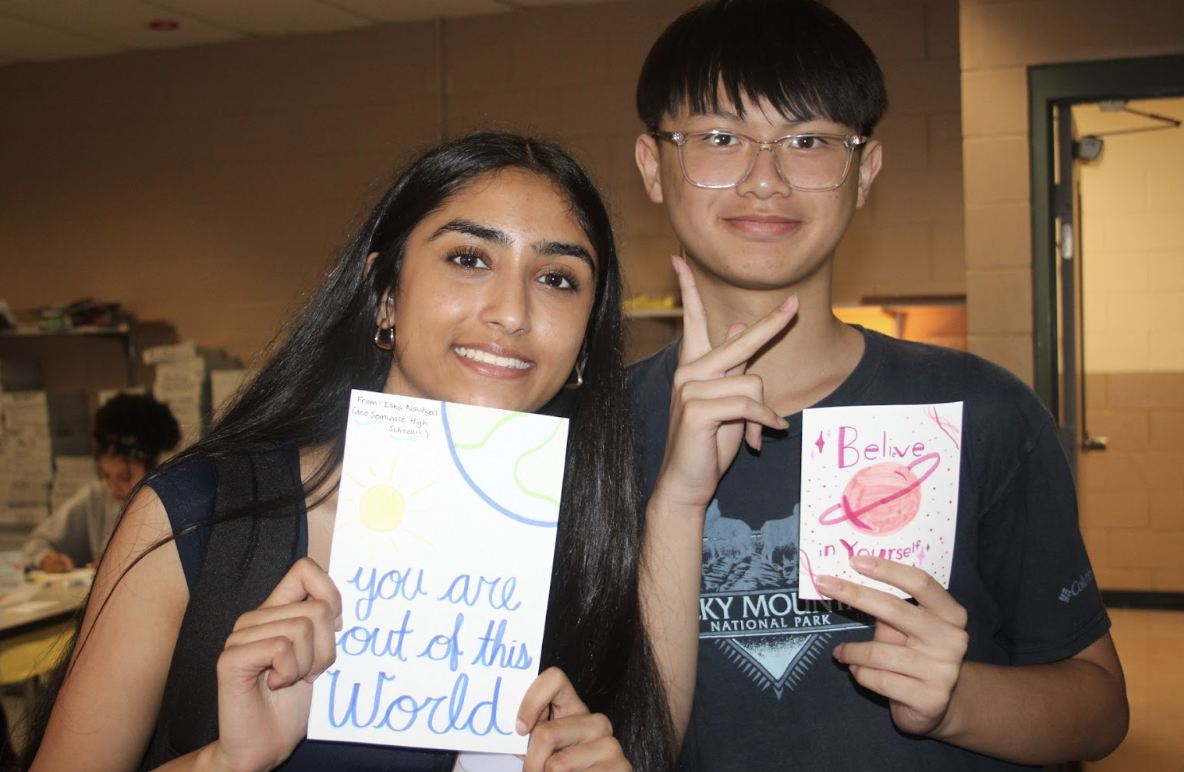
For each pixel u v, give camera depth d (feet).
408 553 3.26
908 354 4.30
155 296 16.96
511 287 3.39
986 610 4.09
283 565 3.43
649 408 4.40
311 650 2.97
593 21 14.74
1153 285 19.56
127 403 11.88
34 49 16.79
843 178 3.93
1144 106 18.69
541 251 3.44
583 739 3.24
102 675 3.20
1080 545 4.06
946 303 12.69
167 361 16.26
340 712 3.13
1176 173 19.34
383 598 3.22
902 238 13.51
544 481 3.37
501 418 3.37
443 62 15.40
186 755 3.04
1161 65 9.43
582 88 14.76
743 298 4.11
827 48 3.89
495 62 15.15
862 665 3.37
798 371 4.17
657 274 14.38
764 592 4.02
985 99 9.90
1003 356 9.89
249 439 3.67
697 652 3.82
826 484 3.55
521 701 3.25
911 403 4.11
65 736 3.14
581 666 3.75
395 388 3.76
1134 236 19.65
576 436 3.99
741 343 3.63
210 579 3.35
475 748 3.21
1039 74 9.77
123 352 17.17
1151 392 19.57
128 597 3.28
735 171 3.91
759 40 3.86
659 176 4.45
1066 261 10.11
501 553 3.31
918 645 3.31
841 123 3.93
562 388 4.12
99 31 15.94
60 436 16.85
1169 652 16.37
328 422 3.76
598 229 3.70
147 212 17.01
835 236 3.97
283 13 15.14
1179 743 12.39
